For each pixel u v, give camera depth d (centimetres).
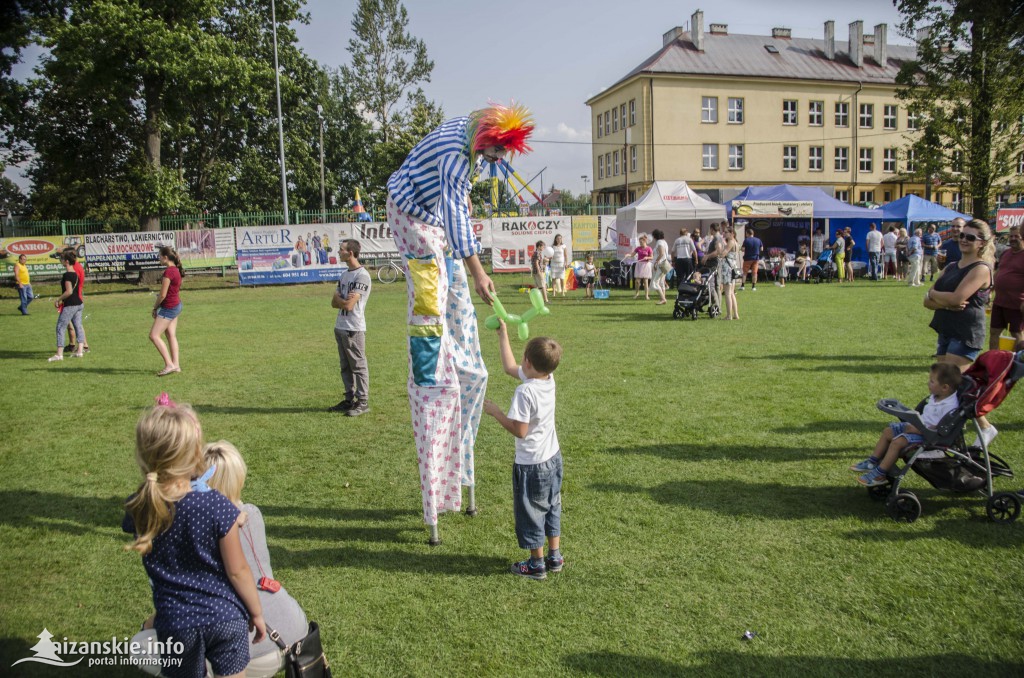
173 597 224
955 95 2342
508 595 352
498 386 813
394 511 460
